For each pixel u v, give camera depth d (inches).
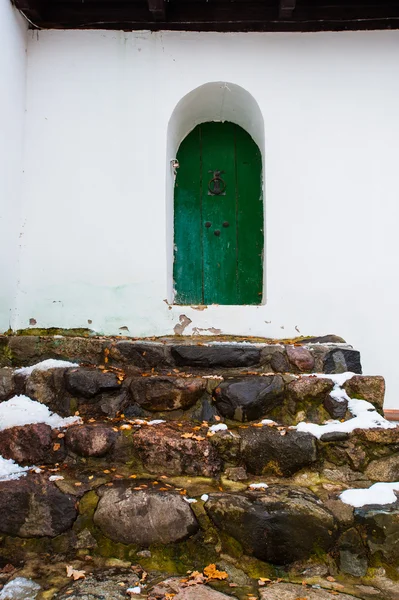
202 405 106.9
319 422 103.3
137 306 147.2
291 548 80.2
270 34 157.6
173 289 164.4
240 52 157.0
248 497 85.0
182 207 170.6
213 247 169.0
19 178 149.5
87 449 95.8
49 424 101.4
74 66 156.6
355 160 151.6
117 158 152.8
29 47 157.2
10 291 142.4
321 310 145.7
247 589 74.5
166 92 155.9
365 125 152.9
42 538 84.1
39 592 73.0
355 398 105.9
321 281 146.9
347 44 156.3
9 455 96.5
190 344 125.0
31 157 152.4
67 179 151.7
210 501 84.2
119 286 147.9
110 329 146.4
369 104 153.8
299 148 152.3
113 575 77.0
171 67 156.9
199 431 99.0
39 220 149.9
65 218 150.1
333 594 74.0
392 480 93.4
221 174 172.6
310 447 95.1
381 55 155.6
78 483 89.9
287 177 151.2
